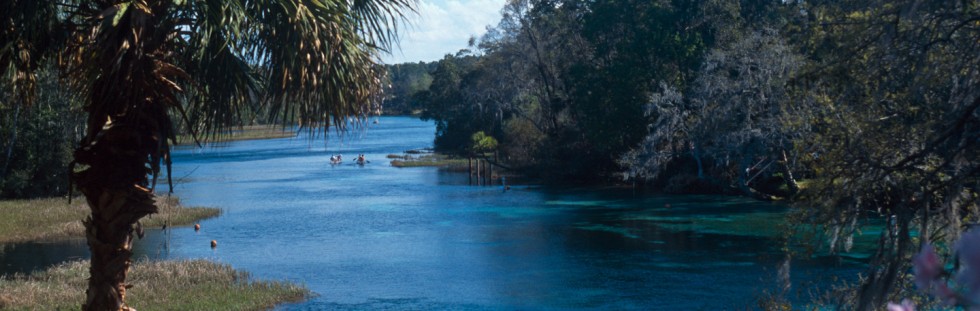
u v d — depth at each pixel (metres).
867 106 9.49
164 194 49.16
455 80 91.75
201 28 9.47
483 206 42.72
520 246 30.17
